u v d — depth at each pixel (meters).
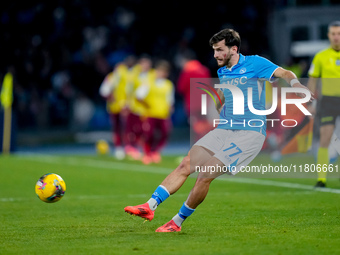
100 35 93.50
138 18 94.56
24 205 32.66
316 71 36.41
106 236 23.75
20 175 46.84
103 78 92.62
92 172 49.19
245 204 31.81
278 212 29.05
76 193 37.56
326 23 90.12
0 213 29.95
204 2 94.00
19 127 92.06
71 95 93.00
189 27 95.25
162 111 57.25
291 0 91.38
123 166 54.31
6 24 87.44
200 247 21.38
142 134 60.66
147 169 51.78
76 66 91.69
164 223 26.73
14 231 25.09
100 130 95.38
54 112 95.38
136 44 94.88
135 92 60.19
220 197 34.72
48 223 26.98
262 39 92.75
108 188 39.91
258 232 24.11
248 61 24.53
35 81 90.12
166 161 59.28
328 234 23.52
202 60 95.25
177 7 94.06
